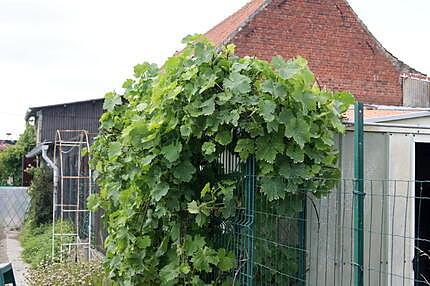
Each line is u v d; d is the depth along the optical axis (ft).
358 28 64.49
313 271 17.17
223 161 17.42
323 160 16.11
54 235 42.80
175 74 17.06
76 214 45.01
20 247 56.85
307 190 15.87
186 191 17.60
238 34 60.34
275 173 15.69
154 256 18.65
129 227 19.06
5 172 115.03
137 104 20.51
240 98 15.87
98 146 23.84
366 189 18.16
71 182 51.67
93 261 31.50
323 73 62.80
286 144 15.78
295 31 62.18
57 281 28.17
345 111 17.75
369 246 16.98
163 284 17.48
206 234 17.80
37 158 88.43
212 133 16.30
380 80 64.75
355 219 13.21
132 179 18.49
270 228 16.17
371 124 18.17
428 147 20.53
